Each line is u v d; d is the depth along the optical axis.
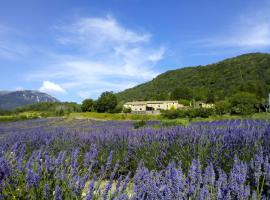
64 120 49.50
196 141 7.24
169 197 3.16
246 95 37.62
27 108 88.50
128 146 7.71
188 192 3.35
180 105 90.94
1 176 3.72
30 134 13.06
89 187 3.53
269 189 3.60
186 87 112.75
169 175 3.56
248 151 5.82
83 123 39.66
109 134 9.66
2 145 8.67
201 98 96.81
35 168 4.14
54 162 4.25
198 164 3.81
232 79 109.19
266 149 5.68
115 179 6.21
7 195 3.50
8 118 53.12
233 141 6.84
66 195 3.51
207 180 3.57
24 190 3.62
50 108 85.81
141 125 22.97
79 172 4.46
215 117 33.50
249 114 30.89
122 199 3.18
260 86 76.56
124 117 51.28
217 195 3.20
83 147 8.77
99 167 6.72
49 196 3.46
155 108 93.50
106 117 54.88
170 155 6.63
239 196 3.22
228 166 5.34
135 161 6.93
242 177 3.49
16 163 4.26
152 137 8.40
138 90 142.50
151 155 6.85
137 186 3.39
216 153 5.86
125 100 128.75
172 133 8.78
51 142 9.88
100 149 7.64
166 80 138.38
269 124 10.77
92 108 72.06
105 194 3.44
